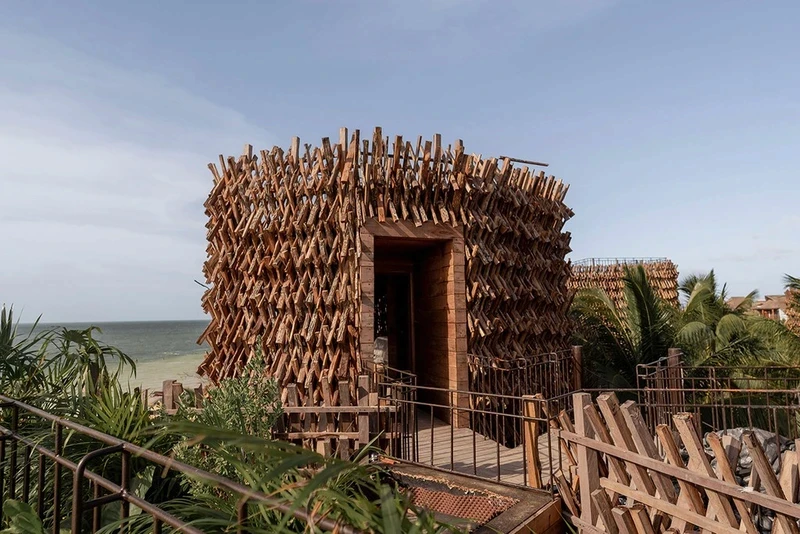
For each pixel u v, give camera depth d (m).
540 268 11.39
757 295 19.70
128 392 4.23
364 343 8.57
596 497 4.08
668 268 26.02
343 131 9.01
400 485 3.39
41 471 2.56
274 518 2.12
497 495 4.69
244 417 4.70
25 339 4.64
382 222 8.93
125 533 2.74
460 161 9.40
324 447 5.76
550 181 11.83
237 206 9.86
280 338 8.80
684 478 3.46
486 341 9.80
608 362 15.32
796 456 3.17
